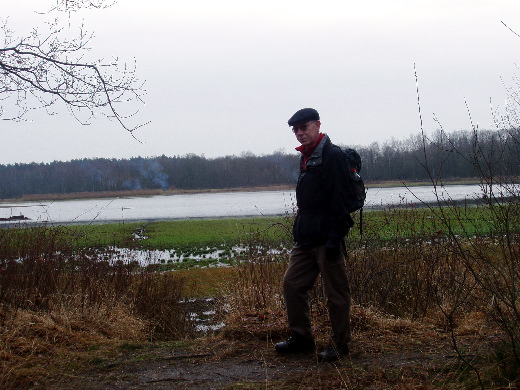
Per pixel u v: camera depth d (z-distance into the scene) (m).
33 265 6.73
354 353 4.60
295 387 3.89
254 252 8.32
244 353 4.83
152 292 8.05
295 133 4.42
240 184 158.12
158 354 4.89
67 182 148.00
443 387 3.66
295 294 4.59
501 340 4.19
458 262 6.18
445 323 5.43
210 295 11.16
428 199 42.50
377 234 7.32
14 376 4.25
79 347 5.16
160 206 82.94
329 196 4.35
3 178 131.25
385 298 6.32
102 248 11.49
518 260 4.23
